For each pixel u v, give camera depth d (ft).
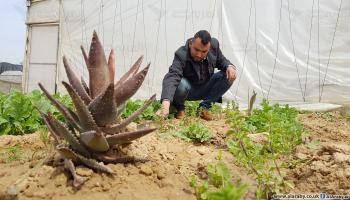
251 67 11.44
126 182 2.73
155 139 4.04
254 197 2.85
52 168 2.75
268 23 11.34
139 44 12.52
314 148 3.97
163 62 12.26
